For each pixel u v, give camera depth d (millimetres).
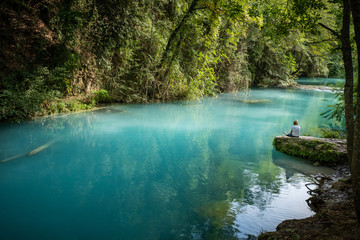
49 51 13188
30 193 5941
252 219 4988
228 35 20859
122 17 13570
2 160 7750
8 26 11727
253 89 27891
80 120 12672
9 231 4512
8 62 11719
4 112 11203
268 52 28672
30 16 12492
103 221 4926
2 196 5758
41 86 12469
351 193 5633
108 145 9586
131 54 16547
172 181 6828
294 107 18672
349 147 5352
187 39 18250
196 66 19250
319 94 25109
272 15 7453
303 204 5605
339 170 7605
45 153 8500
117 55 16281
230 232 4562
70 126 11602
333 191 5898
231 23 19531
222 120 14289
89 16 13141
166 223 4867
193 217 5098
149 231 4598
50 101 12859
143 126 12391
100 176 7035
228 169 7703
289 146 9234
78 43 14117
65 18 12742
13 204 5438
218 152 9227
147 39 17234
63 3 13273
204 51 19625
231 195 6047
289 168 7816
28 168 7312
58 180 6680
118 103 17172
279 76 29672
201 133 11633
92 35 13906
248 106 18750
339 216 4547
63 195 5914
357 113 3814
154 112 15555
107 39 13633
